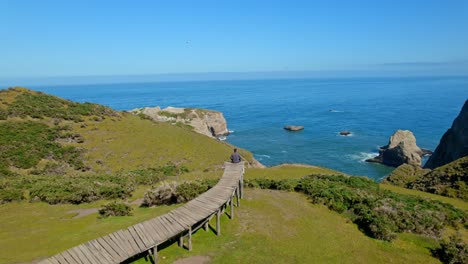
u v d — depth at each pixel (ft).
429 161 265.13
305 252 60.44
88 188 95.04
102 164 173.78
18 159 159.53
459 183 116.26
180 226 57.11
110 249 48.75
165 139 219.00
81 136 196.13
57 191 94.07
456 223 81.00
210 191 73.67
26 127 186.39
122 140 204.44
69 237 63.16
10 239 62.69
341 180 112.57
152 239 52.47
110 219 75.10
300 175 134.51
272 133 413.39
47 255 54.39
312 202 87.76
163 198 87.45
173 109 430.61
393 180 148.66
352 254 61.31
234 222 71.05
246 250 59.31
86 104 251.39
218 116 429.79
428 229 72.43
